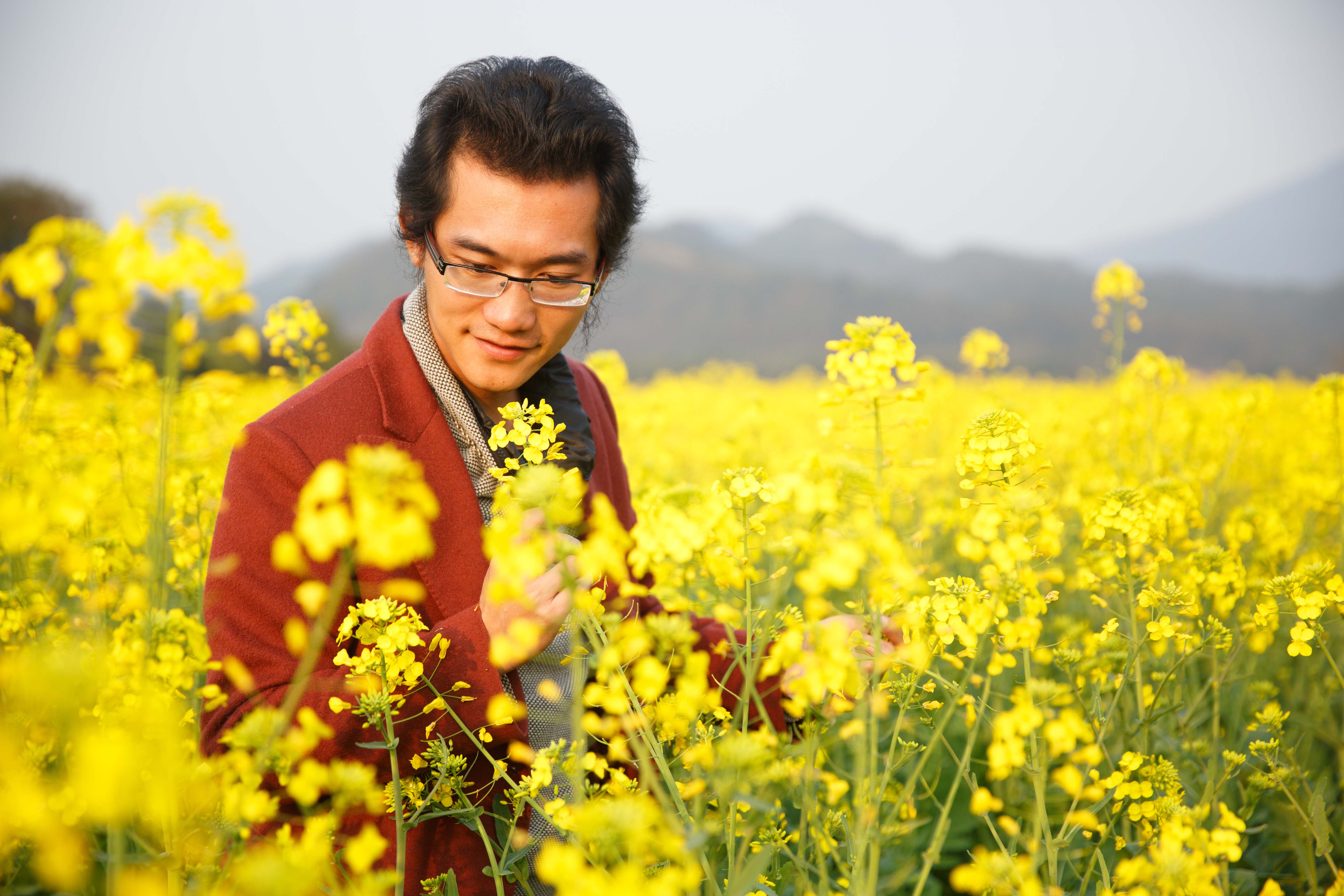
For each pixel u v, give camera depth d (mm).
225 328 917
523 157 1426
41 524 879
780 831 1423
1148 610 1846
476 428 1675
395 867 1474
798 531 1108
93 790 882
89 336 836
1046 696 1276
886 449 1213
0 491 1194
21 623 1539
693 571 1383
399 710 1398
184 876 1088
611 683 1145
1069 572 2879
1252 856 1969
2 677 1027
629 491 2189
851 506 1149
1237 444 4059
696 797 1193
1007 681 2420
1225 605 1793
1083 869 1576
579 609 1173
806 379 15109
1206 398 6199
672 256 148000
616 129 1560
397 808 1250
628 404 5559
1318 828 1554
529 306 1510
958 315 109125
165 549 1279
